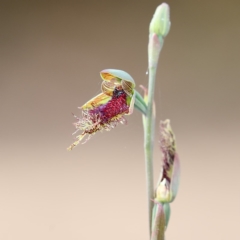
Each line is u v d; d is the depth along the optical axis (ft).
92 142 1.82
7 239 1.81
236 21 1.80
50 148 1.82
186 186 1.80
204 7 1.81
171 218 1.79
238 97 1.79
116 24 1.82
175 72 1.81
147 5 1.82
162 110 1.81
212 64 1.80
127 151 1.81
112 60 1.82
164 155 1.47
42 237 1.81
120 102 1.47
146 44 1.82
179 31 1.81
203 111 1.80
